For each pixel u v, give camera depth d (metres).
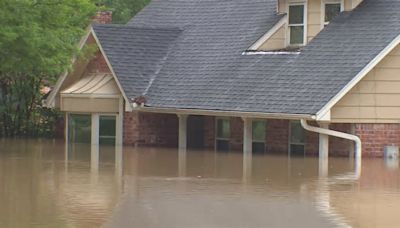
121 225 48.59
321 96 79.81
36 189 60.84
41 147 93.44
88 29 98.44
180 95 91.38
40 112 109.75
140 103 92.75
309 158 83.44
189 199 57.44
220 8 101.94
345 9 88.94
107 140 97.44
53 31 86.69
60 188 61.50
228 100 86.25
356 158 81.81
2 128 109.56
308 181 66.56
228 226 48.72
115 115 97.06
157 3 109.25
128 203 55.56
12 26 82.44
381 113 82.31
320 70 82.88
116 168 73.94
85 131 99.00
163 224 49.00
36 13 84.25
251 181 66.44
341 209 54.34
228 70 90.75
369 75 81.69
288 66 86.06
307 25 90.88
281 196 59.12
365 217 51.78
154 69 96.94
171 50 99.00
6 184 63.12
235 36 95.50
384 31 82.94
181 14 105.19
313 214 52.50
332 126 83.00
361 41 83.38
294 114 79.81
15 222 49.00
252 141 91.38
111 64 96.00
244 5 99.62
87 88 97.38
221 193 60.16
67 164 76.50
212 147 95.88
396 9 85.06
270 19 94.19
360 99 81.56
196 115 94.19
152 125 97.06
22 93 109.62
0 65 85.81
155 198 57.69
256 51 91.12
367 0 88.50
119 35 98.81
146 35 100.00
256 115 82.75
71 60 94.38
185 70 94.88
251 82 86.81
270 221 50.31
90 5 92.50
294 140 88.19
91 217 50.75
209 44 96.94
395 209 54.41
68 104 97.88
